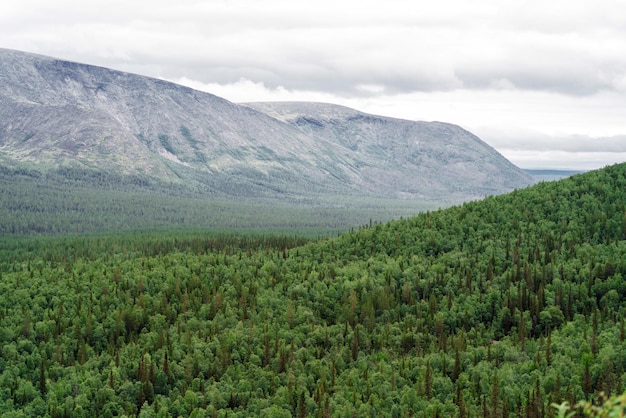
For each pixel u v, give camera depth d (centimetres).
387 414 17588
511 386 18450
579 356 19775
